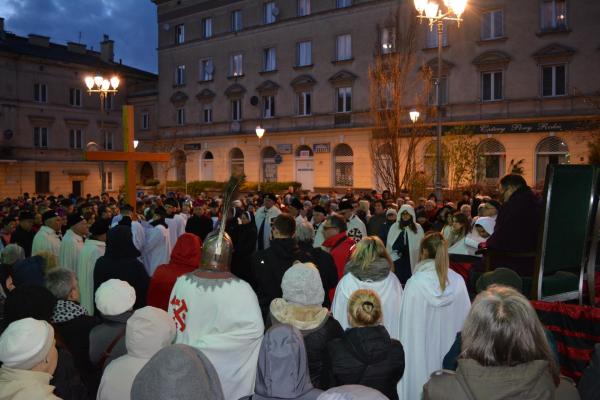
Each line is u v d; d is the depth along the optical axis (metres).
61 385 3.23
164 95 43.47
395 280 5.04
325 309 3.81
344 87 33.22
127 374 3.12
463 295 4.59
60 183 43.06
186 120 42.09
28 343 2.65
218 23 39.69
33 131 41.56
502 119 27.02
